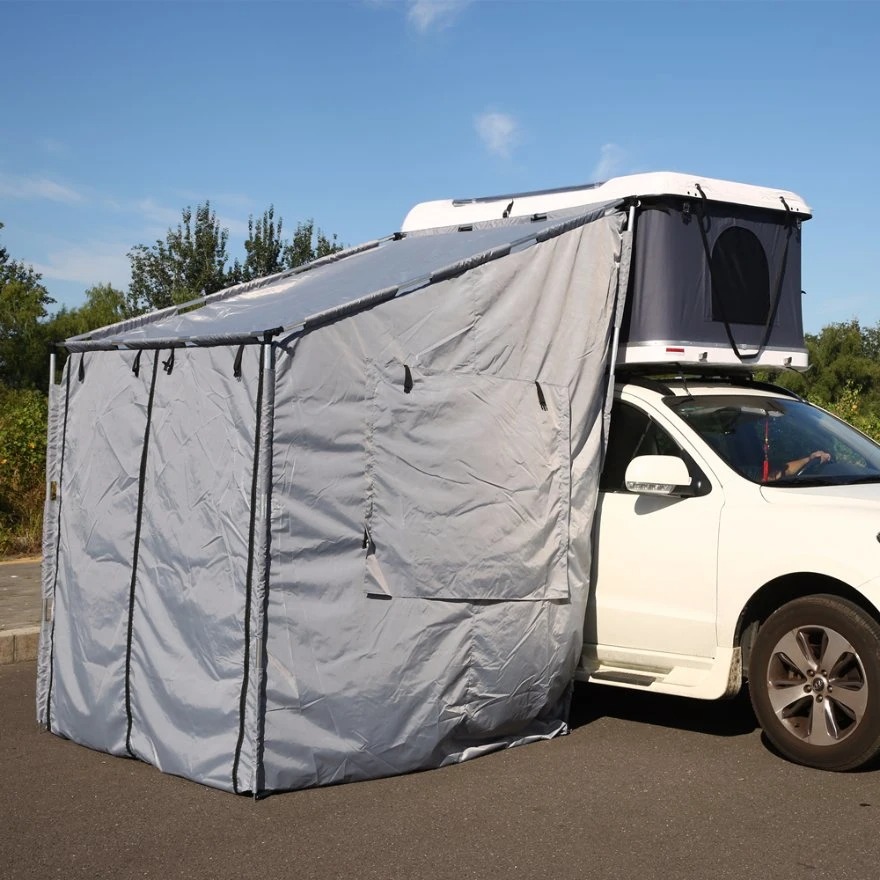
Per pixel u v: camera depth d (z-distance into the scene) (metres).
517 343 5.77
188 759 5.08
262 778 4.86
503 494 5.62
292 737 4.93
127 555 5.50
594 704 6.75
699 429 6.18
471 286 5.59
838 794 4.90
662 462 5.73
